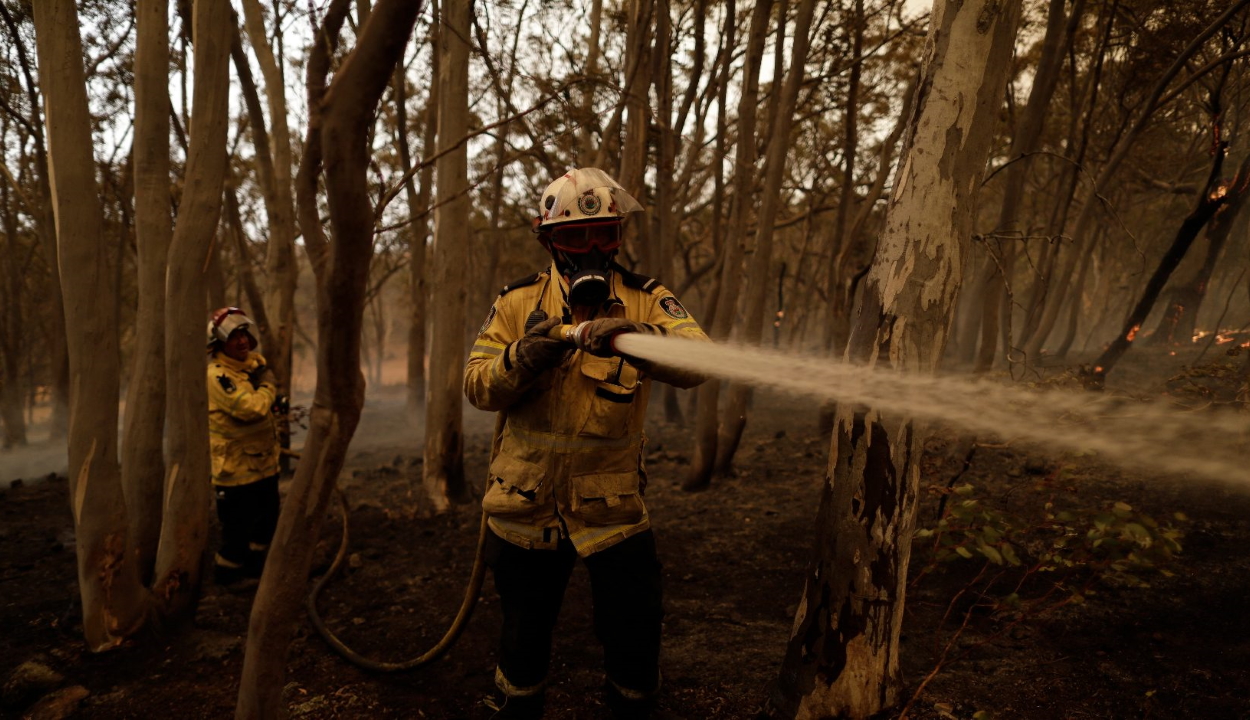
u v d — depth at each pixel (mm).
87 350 3031
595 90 5867
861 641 2168
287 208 7492
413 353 13023
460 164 5582
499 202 13219
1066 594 3160
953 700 2432
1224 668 2518
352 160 1343
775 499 5336
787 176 13133
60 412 11328
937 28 1987
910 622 3070
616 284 2100
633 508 2121
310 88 1497
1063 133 11523
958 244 2023
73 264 2988
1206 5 6914
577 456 2062
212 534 5375
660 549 4445
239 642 3359
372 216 1442
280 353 7621
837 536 2170
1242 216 7934
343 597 3955
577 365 2035
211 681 3016
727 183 11383
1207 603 2977
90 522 3117
